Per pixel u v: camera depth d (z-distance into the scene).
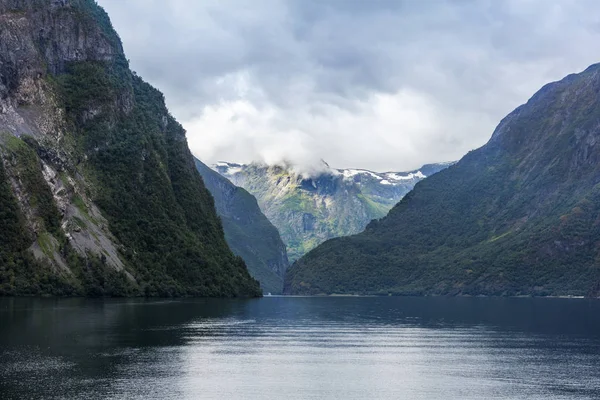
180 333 142.50
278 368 105.69
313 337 146.75
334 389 92.06
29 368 96.50
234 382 94.62
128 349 115.50
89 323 148.62
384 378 99.38
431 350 127.25
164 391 87.31
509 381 97.50
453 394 89.75
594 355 121.25
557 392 90.88
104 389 86.62
